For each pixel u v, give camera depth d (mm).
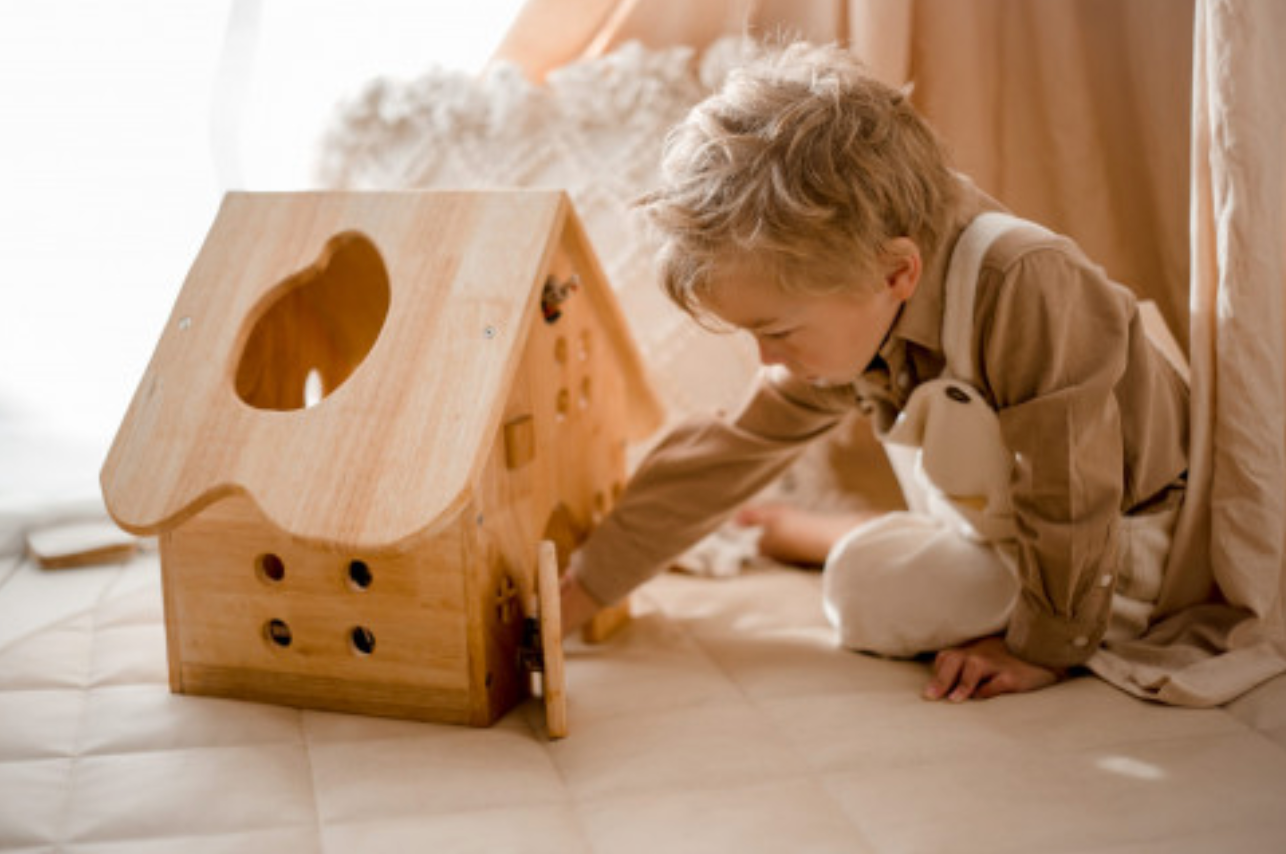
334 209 1013
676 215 876
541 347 1013
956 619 1070
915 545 1122
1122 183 1331
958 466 1026
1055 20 1281
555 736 934
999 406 977
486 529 930
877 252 895
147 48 1470
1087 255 1346
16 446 1577
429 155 1402
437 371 901
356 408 898
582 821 822
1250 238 1009
